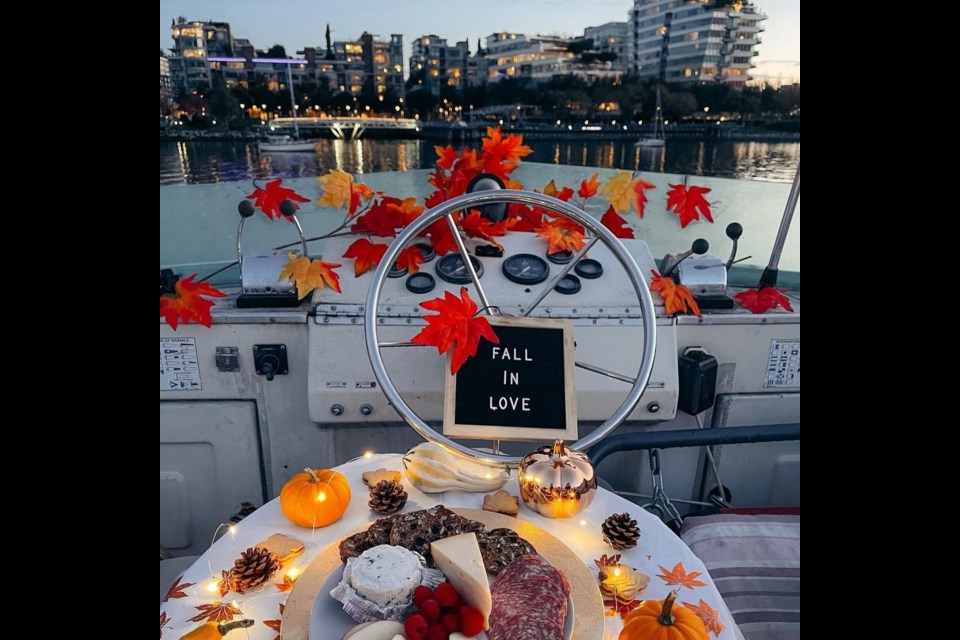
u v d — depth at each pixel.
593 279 1.57
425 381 1.46
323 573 0.89
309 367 1.47
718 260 1.67
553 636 0.74
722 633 0.86
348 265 1.57
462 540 0.86
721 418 1.78
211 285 1.66
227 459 1.69
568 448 1.09
